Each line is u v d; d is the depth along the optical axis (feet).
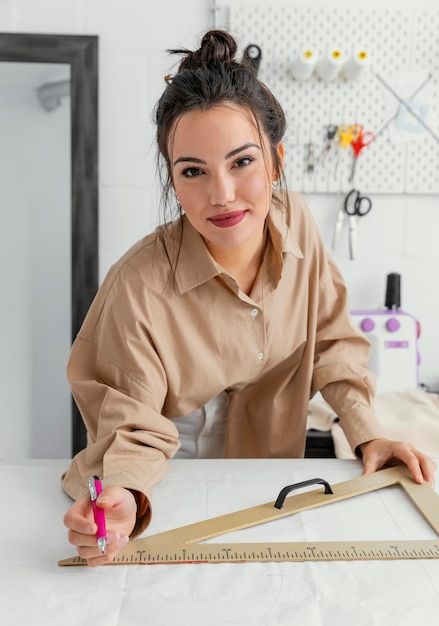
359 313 5.50
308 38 5.86
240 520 2.81
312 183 6.00
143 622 2.14
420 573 2.43
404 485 3.16
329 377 3.88
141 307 3.27
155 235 3.46
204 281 3.31
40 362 5.89
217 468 3.40
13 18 5.81
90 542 2.41
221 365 3.52
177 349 3.41
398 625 2.12
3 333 5.87
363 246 6.17
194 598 2.28
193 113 2.79
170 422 3.29
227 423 4.07
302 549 2.59
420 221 6.16
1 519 2.85
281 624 2.12
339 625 2.11
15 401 5.89
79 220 5.80
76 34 5.84
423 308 6.23
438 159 6.03
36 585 2.35
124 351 3.26
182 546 2.62
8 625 2.11
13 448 5.91
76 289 5.84
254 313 3.47
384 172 6.02
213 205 2.87
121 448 2.97
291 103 5.91
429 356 6.27
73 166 5.76
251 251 3.42
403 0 5.89
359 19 5.86
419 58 5.93
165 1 5.85
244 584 2.36
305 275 3.79
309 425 4.87
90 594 2.30
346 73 5.83
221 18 5.86
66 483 3.10
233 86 2.84
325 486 3.08
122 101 5.93
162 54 5.90
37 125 5.74
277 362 3.83
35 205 5.79
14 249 5.81
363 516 2.90
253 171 2.87
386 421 4.89
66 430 5.94
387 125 5.97
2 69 5.68
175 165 2.89
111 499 2.51
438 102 5.98
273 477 3.29
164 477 3.26
